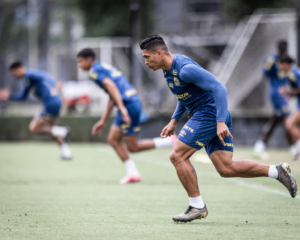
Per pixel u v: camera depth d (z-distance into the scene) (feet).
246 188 63.26
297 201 53.21
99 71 69.05
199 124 40.45
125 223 41.27
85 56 70.08
